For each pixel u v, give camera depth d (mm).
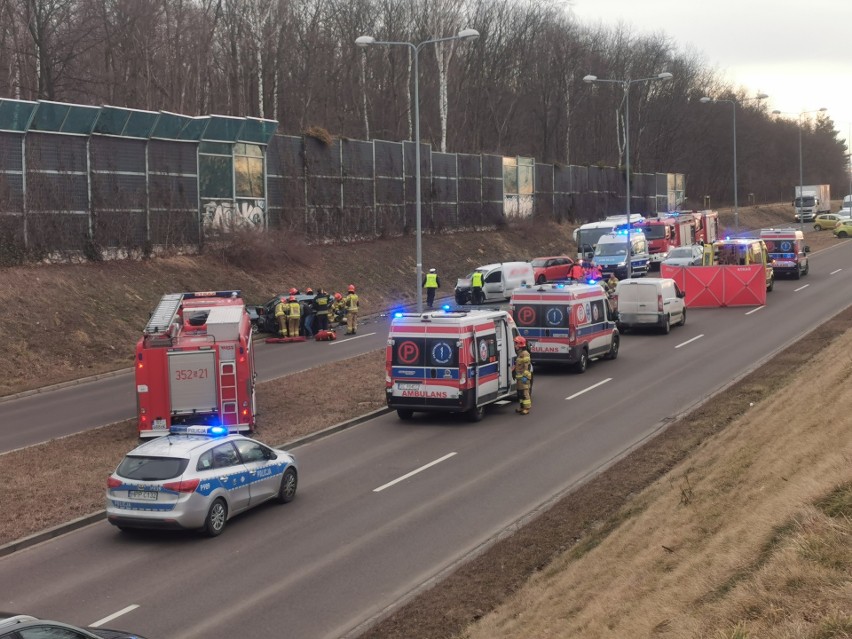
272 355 33875
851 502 10633
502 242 65188
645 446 19453
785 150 149875
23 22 52938
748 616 8766
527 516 15852
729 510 12859
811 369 24312
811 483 11789
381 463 19766
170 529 14992
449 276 55844
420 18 76062
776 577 9289
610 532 14023
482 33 83438
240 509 16078
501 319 24672
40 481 18469
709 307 43062
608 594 10992
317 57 70688
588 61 101312
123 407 26109
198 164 44312
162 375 21484
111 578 13625
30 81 55031
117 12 56906
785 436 16469
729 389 24516
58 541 15469
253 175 48000
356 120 71938
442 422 23578
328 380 28297
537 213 73750
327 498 17453
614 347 31344
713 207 115938
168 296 22797
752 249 47000
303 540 15094
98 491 17750
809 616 8336
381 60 74812
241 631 11656
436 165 61938
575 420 22938
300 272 47219
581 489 16797
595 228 60250
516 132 90688
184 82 61062
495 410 24719
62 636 8258
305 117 67625
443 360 23016
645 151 110125
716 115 125438
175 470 15047
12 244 35469
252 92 66688
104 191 39312
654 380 27203
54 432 23250
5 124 35188
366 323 42250
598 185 82938
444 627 11359
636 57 110125
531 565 13273
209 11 66312
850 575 8883
